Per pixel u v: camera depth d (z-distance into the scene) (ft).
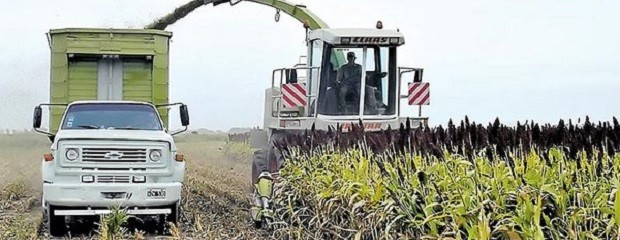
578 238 14.34
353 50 42.78
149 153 35.35
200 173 71.56
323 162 29.35
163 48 47.06
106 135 35.24
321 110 42.34
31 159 78.13
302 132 41.63
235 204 45.55
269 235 32.42
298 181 30.81
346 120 42.19
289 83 42.16
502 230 15.02
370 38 41.93
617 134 19.35
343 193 24.43
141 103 40.22
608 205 14.80
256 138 47.88
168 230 35.45
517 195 15.79
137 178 35.12
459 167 18.45
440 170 19.08
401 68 43.14
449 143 20.59
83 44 46.19
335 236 24.94
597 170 16.97
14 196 50.11
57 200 34.19
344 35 41.50
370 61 42.93
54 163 34.71
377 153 24.66
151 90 47.16
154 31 46.60
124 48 46.47
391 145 22.81
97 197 34.40
